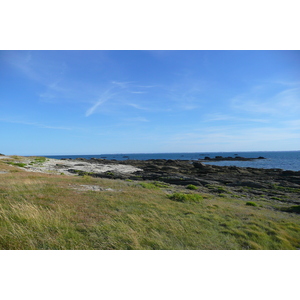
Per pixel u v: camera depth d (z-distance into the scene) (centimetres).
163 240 861
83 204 1359
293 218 1579
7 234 782
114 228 952
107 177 4538
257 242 940
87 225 957
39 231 847
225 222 1194
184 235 936
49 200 1395
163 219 1155
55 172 4816
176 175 4881
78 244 761
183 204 1641
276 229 1182
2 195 1462
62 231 862
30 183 2039
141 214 1227
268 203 2281
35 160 6981
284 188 3462
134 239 823
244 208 1767
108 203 1430
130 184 2683
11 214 1012
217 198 2312
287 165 10244
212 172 6141
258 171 6406
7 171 3353
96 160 11375
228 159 15725
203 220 1197
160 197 1867
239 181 4091
